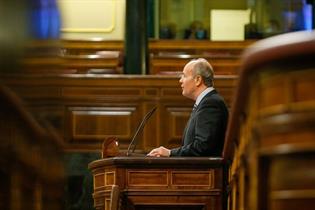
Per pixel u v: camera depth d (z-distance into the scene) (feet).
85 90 55.31
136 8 64.69
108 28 83.71
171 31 87.25
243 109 20.27
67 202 53.62
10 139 14.84
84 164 54.60
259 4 89.56
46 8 17.47
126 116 55.31
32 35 15.92
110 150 38.11
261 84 17.42
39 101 16.80
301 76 16.72
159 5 89.56
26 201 15.93
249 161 19.04
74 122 55.11
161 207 34.42
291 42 16.21
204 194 34.22
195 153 35.73
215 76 55.36
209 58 65.98
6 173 14.71
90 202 53.83
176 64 66.13
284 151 16.87
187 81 38.01
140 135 55.16
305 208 16.72
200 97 37.76
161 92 55.42
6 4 14.57
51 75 18.35
